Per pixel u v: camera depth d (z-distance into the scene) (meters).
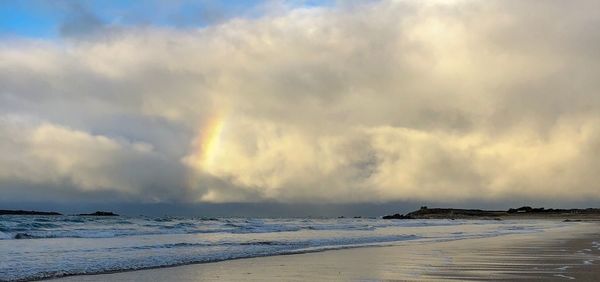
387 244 27.27
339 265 16.02
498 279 12.05
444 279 12.22
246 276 13.53
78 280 13.13
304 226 61.88
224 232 43.72
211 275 13.87
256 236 37.00
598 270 13.58
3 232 34.78
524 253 19.47
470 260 16.88
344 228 57.44
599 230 47.66
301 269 15.00
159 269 15.45
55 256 19.83
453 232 45.91
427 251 21.42
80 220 64.81
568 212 186.25
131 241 29.52
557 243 25.95
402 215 188.62
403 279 12.36
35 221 53.69
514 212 193.00
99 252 21.83
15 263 17.22
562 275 12.61
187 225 55.50
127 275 14.07
